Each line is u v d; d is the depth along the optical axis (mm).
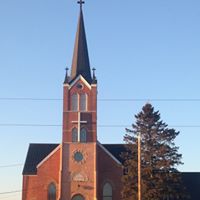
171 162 72062
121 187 75312
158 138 74062
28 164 79000
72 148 75312
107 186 75562
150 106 76000
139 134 67188
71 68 79812
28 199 75312
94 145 75438
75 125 76000
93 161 74938
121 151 83500
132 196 70688
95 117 76188
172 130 74688
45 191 75250
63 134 75750
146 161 72688
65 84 77125
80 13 82312
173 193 72375
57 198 74500
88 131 75812
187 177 83250
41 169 76062
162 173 72375
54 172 75750
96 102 76625
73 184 74125
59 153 76312
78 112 76312
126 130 75438
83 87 77062
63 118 76188
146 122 74938
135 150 73500
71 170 74625
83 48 80250
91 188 73938
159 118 75500
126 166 75438
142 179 71250
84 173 74500
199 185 81688
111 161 76312
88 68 79062
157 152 73000
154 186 71500
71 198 73688
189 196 74438
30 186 75750
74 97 76812
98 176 75375
